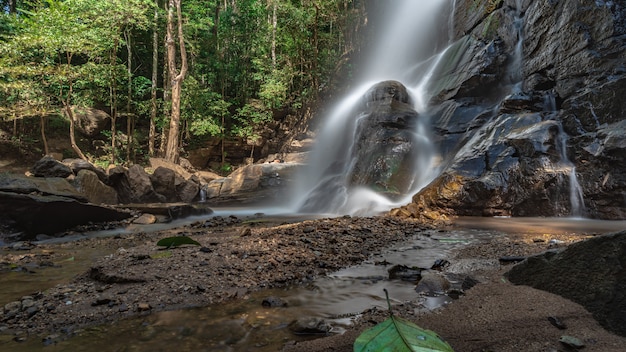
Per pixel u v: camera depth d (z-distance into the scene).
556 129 9.70
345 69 23.03
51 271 4.55
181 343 2.41
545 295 2.73
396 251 5.27
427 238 6.20
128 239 7.03
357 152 13.59
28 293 3.63
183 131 21.36
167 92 20.95
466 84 14.12
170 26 19.44
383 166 11.93
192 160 20.98
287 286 3.71
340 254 4.97
